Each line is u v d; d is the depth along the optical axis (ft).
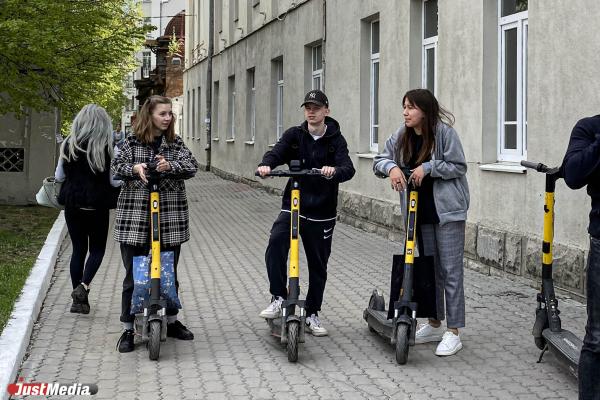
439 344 19.42
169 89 158.61
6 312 21.72
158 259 19.33
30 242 36.99
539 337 18.70
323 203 20.26
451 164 18.75
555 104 26.66
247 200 65.57
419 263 19.17
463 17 33.22
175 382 17.31
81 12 42.63
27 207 54.95
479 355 19.38
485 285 28.19
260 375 17.84
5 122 55.47
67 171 23.13
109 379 17.51
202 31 117.19
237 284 28.55
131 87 196.65
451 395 16.49
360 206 45.44
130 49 46.29
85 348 19.97
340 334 21.44
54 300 25.36
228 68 94.17
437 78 35.88
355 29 47.21
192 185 83.76
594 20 24.56
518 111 30.35
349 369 18.29
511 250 28.99
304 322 18.74
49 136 56.08
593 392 13.74
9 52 38.99
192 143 128.57
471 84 32.65
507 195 29.78
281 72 70.90
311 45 58.90
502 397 16.35
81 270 23.76
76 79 44.80
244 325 22.48
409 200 18.84
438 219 19.08
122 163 19.54
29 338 20.57
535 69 27.84
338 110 50.65
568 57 25.91
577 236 25.36
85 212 23.09
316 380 17.49
